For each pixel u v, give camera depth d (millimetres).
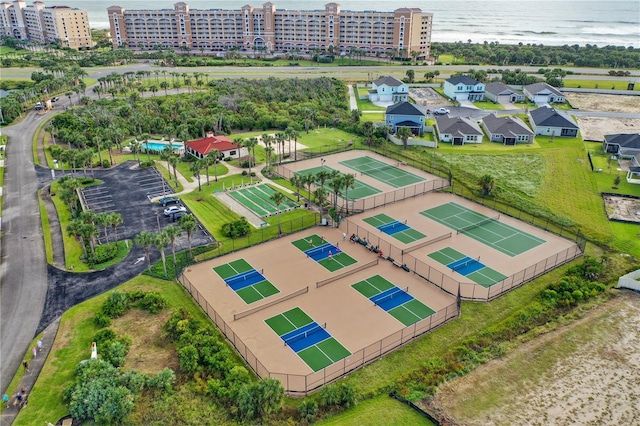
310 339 59844
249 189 103000
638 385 54188
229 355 56031
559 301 67000
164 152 110062
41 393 51406
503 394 52562
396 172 113375
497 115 161750
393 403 51062
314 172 112625
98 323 61531
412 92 194875
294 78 198500
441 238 83812
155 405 49531
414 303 66875
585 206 96188
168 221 88312
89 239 75688
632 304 67562
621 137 125312
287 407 50000
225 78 197625
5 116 147750
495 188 103312
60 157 108500
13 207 94438
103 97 173250
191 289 69062
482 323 63312
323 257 77938
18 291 68562
